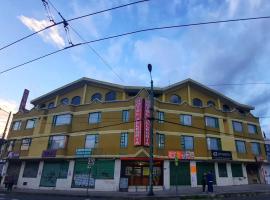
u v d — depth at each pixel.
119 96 33.19
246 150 34.31
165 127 29.94
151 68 21.14
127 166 27.88
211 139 31.83
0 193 23.75
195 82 34.88
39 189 29.52
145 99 28.95
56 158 30.41
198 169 30.03
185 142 30.30
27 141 34.12
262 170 34.97
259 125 37.69
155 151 27.70
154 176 27.66
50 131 32.59
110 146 28.41
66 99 36.25
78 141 30.58
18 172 33.56
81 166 29.42
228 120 34.16
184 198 18.08
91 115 31.42
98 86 34.62
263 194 20.58
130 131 28.23
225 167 31.84
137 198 17.92
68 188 28.61
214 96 36.53
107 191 25.83
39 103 38.72
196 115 32.28
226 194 19.19
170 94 34.00
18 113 37.78
